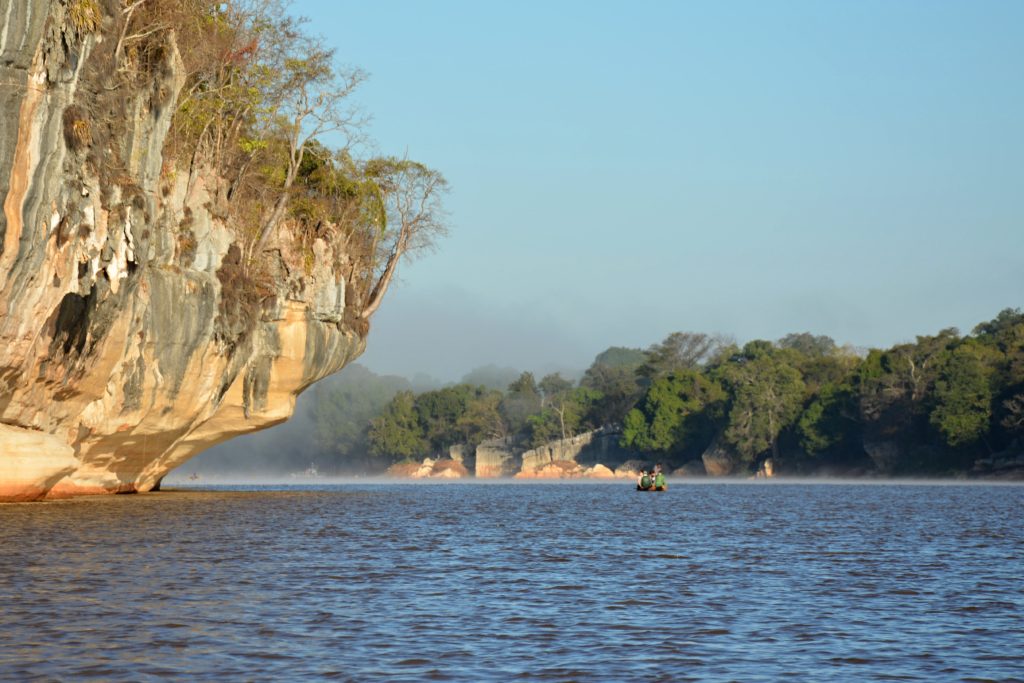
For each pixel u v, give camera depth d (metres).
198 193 103.81
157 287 95.44
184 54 103.81
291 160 120.44
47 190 70.62
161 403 100.44
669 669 32.53
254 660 32.41
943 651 35.53
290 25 121.12
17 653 32.12
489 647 35.22
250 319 110.56
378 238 135.75
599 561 61.00
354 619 39.53
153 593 43.62
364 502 131.12
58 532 66.19
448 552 65.00
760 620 41.00
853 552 68.12
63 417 88.06
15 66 64.81
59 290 75.69
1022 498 156.38
